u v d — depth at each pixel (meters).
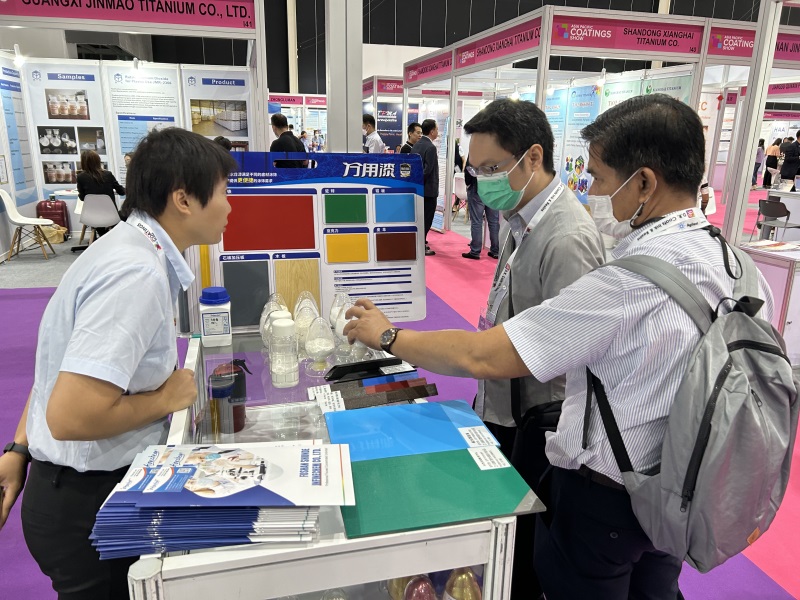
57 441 1.09
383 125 12.44
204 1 3.47
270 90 14.48
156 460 0.94
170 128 1.09
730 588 1.98
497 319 1.56
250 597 0.83
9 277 5.80
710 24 5.04
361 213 1.64
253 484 0.88
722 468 0.86
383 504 0.91
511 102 1.46
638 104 0.99
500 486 0.97
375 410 1.25
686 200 0.99
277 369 1.35
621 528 1.04
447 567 0.90
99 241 1.06
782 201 6.89
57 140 7.10
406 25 14.28
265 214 1.58
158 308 1.01
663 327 0.92
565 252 1.37
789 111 13.48
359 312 1.32
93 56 12.46
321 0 14.09
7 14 3.29
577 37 4.77
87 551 1.14
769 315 1.09
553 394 1.53
